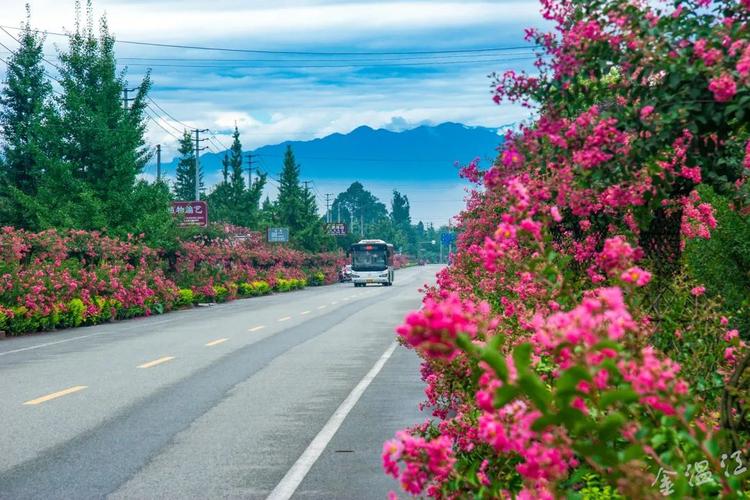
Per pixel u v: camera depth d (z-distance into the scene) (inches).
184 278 1887.3
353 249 3100.4
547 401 109.2
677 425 127.9
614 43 267.0
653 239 376.5
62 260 1363.2
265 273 2655.0
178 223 1989.4
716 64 239.9
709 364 253.1
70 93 1781.5
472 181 584.4
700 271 507.8
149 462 373.7
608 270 163.0
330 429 449.1
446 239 7160.4
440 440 151.3
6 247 1211.9
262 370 693.3
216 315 1459.2
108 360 763.4
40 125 1769.2
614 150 265.7
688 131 271.0
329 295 2273.6
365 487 331.6
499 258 172.7
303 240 3811.5
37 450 397.1
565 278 172.6
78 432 439.2
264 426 458.0
